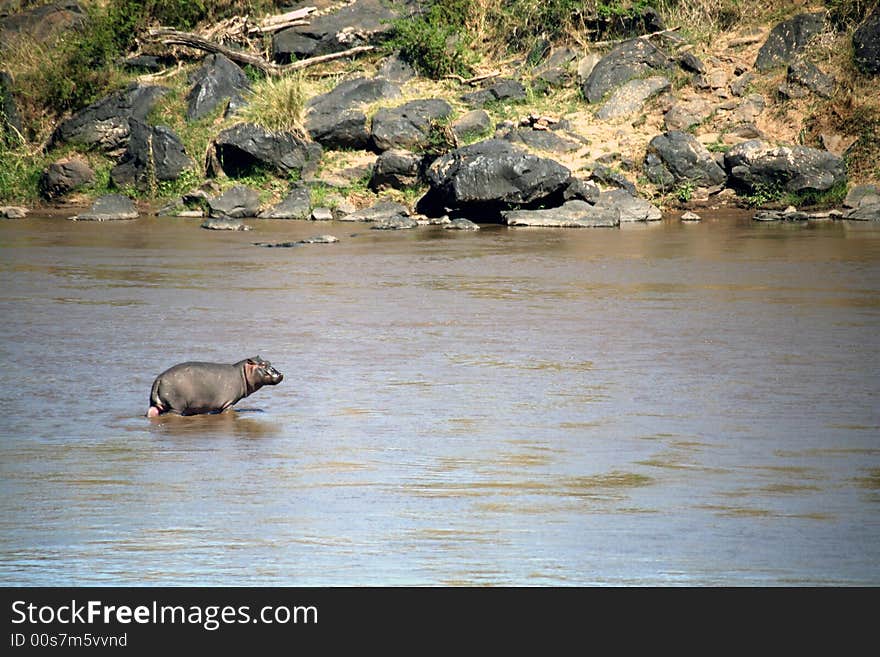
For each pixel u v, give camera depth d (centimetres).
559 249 4731
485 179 5884
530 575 1318
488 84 7069
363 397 2244
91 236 5428
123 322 3078
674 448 1861
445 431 1983
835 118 6412
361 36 7694
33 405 2195
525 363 2555
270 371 2164
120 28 7938
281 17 7931
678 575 1315
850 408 2133
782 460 1786
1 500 1591
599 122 6644
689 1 7438
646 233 5331
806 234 5175
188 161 6838
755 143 6250
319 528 1472
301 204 6334
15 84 7812
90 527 1477
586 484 1661
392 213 6103
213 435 1970
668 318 3103
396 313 3212
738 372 2445
